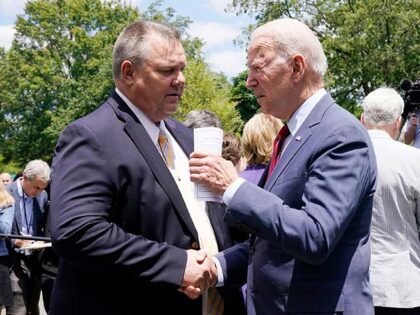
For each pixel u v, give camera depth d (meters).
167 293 2.52
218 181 2.35
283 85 2.33
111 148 2.43
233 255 2.64
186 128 2.99
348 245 2.28
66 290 2.49
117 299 2.44
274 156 2.51
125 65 2.53
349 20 27.06
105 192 2.38
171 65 2.50
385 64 26.78
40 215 6.22
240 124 34.06
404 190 3.63
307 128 2.32
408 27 26.28
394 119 3.79
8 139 47.69
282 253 2.30
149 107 2.57
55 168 2.44
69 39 45.69
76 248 2.29
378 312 3.68
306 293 2.25
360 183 2.18
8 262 6.02
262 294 2.37
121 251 2.31
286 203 2.29
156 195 2.48
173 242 2.51
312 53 2.34
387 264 3.65
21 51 46.22
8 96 46.16
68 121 43.84
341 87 29.59
